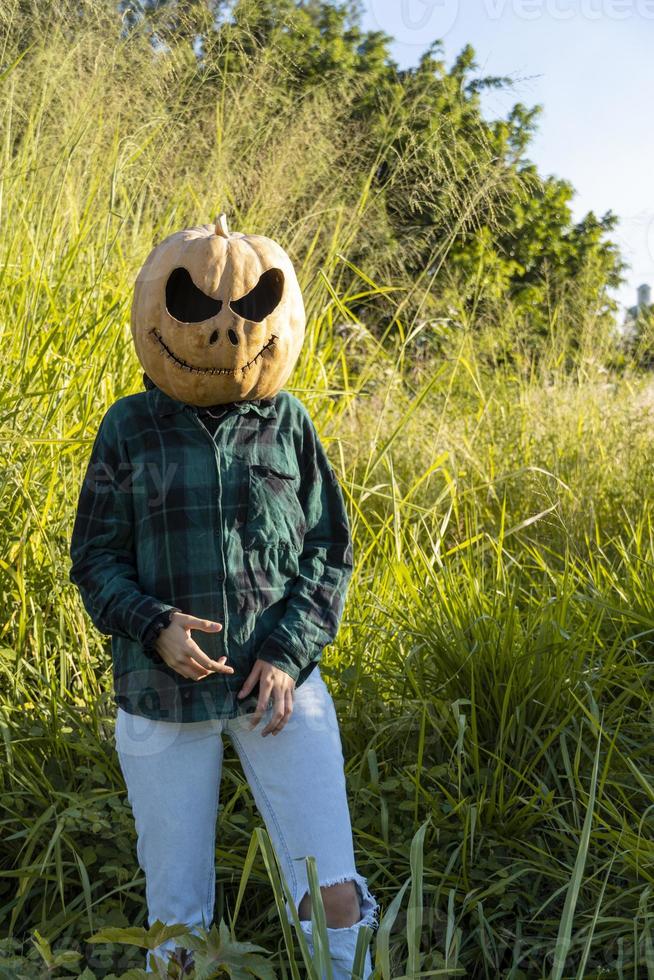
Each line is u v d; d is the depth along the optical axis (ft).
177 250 6.64
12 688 9.37
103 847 7.79
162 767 6.18
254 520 6.35
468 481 16.06
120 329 11.80
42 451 10.60
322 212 15.02
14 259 12.39
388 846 7.91
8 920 7.54
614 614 10.87
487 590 11.61
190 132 14.66
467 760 8.95
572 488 14.84
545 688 9.18
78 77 13.84
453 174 14.73
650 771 8.86
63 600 9.77
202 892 6.30
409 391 18.13
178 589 6.22
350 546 6.96
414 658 9.78
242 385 6.52
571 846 8.00
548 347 20.04
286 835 6.23
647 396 18.40
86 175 13.83
